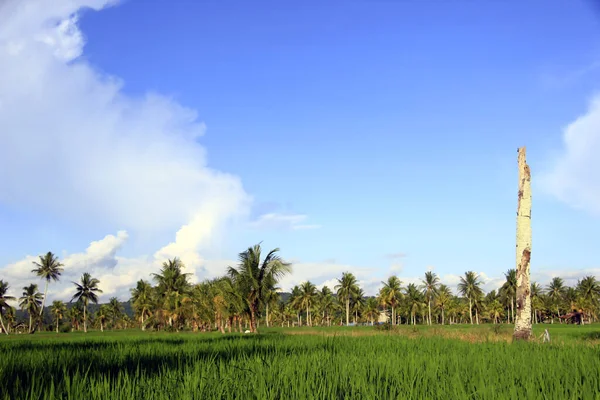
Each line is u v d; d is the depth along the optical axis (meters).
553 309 113.75
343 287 116.12
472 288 114.81
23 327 123.12
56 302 127.81
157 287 76.06
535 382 7.49
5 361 10.47
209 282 67.19
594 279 107.31
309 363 9.74
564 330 43.97
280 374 8.12
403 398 6.43
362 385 7.21
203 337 25.94
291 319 153.75
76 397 6.58
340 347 14.88
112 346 16.33
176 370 8.82
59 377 8.35
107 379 7.86
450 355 11.65
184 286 75.19
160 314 75.00
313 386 7.12
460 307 136.50
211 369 8.93
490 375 7.95
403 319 151.50
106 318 125.56
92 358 11.29
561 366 9.09
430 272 118.69
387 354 11.98
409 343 16.11
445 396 6.62
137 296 103.19
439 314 140.00
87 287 96.31
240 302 34.00
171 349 14.32
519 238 19.47
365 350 13.73
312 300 120.00
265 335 26.69
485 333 22.30
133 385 7.09
